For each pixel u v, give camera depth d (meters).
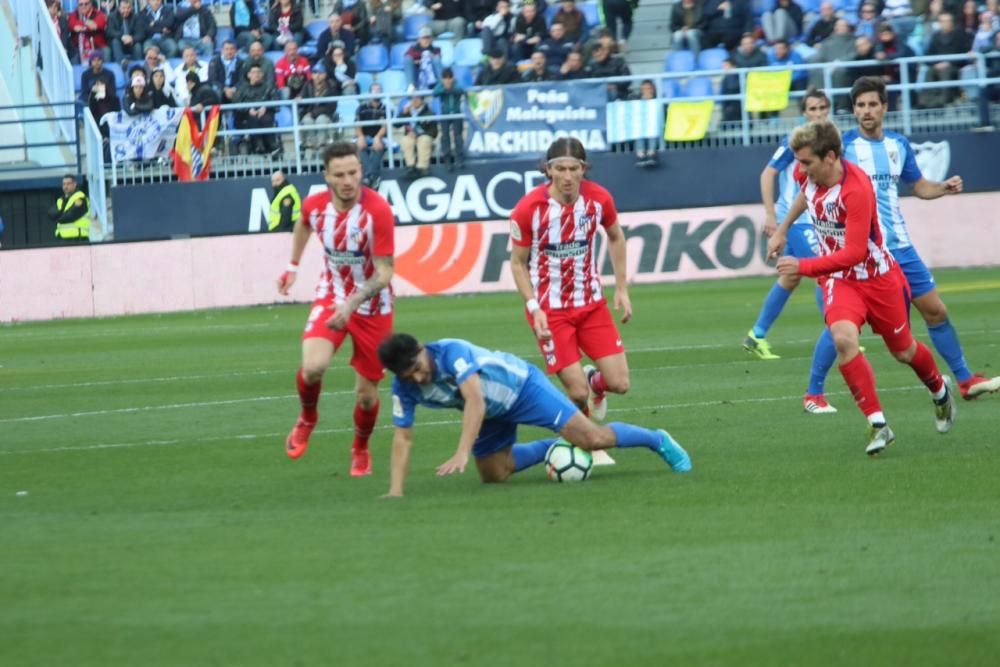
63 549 20.23
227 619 16.22
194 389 43.22
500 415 24.64
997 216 83.38
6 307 80.44
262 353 54.16
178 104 92.25
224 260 81.12
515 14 90.50
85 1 94.88
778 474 25.31
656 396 37.44
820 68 86.00
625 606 16.50
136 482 26.97
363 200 26.67
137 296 80.75
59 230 85.56
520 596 17.02
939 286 71.56
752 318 59.62
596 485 24.80
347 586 17.66
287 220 82.88
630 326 58.03
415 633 15.54
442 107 85.56
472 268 82.19
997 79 84.88
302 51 95.19
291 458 28.80
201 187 86.44
